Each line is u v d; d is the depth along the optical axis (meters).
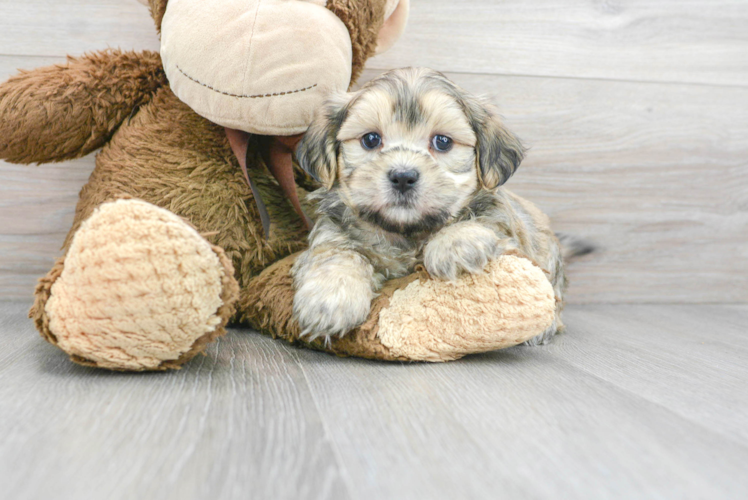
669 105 0.79
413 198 0.54
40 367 0.51
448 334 0.54
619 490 0.39
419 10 0.74
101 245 0.47
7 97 0.58
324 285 0.54
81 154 0.63
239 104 0.57
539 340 0.62
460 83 0.75
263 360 0.54
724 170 0.80
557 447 0.42
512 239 0.58
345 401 0.47
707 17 0.78
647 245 0.80
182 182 0.61
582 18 0.76
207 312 0.49
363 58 0.62
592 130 0.78
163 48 0.58
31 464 0.39
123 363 0.49
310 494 0.38
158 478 0.39
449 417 0.45
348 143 0.57
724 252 0.82
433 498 0.38
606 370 0.55
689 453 0.42
